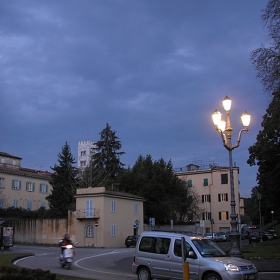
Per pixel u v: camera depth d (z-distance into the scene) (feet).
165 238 45.85
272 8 67.31
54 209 193.77
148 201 201.77
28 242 170.30
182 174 255.91
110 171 232.53
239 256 55.83
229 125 59.93
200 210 241.55
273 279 51.75
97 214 157.99
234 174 241.76
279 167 130.93
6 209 189.06
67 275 55.21
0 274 47.29
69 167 217.36
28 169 263.49
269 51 68.28
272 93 69.82
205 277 40.34
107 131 242.78
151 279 46.19
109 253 113.50
